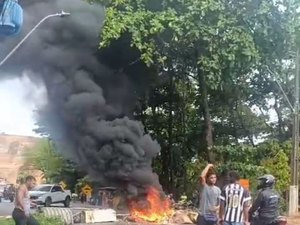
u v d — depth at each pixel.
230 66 22.11
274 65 24.83
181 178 28.22
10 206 32.97
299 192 26.23
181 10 22.23
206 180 10.32
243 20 22.69
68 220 18.66
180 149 28.66
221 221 9.13
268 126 33.28
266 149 25.64
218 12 21.98
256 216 9.08
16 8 13.82
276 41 23.36
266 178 9.16
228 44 22.05
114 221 20.41
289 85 29.23
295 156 22.47
